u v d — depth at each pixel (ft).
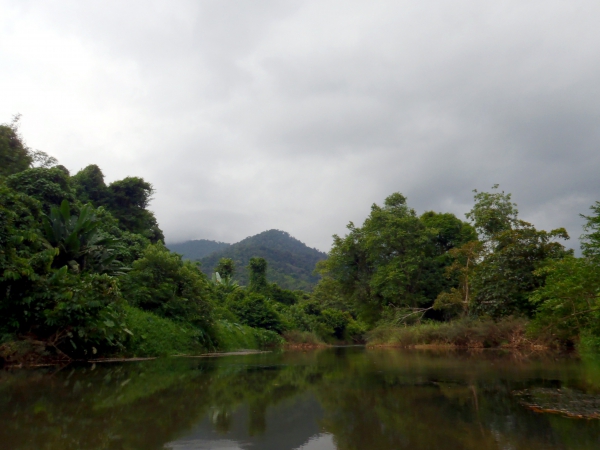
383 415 15.34
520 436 12.19
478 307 65.00
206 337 61.11
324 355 56.70
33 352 33.42
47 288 34.24
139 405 16.96
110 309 38.55
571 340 50.26
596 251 34.40
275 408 16.76
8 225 33.50
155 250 59.21
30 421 13.92
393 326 79.77
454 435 12.41
